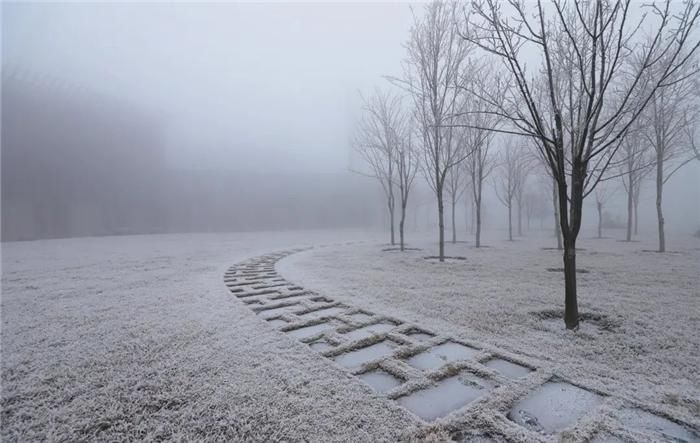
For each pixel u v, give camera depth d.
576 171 3.62
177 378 2.54
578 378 2.50
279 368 2.70
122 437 1.88
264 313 4.39
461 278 6.39
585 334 3.41
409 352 3.07
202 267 8.18
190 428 1.94
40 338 3.38
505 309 4.29
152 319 4.01
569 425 1.95
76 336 3.44
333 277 6.80
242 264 8.84
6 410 2.16
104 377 2.57
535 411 2.11
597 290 5.13
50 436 1.90
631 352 2.95
